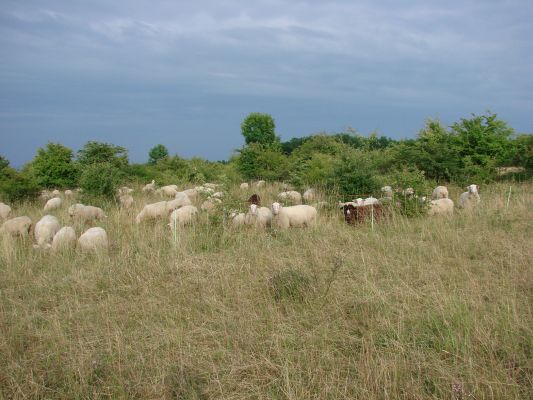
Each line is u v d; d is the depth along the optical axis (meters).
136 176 23.83
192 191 17.56
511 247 8.08
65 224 12.30
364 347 5.04
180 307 6.48
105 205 15.35
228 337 5.39
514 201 13.05
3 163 19.91
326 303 6.26
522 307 5.70
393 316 5.74
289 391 4.21
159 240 10.25
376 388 4.25
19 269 8.48
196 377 4.63
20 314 6.43
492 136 18.08
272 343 5.22
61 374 4.87
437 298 6.00
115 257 9.01
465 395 4.02
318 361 4.81
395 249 8.71
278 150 24.83
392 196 12.75
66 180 21.70
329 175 16.42
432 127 21.09
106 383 4.64
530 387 4.16
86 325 6.02
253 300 6.55
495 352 4.73
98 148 21.03
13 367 4.95
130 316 6.30
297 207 12.14
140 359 5.06
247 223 11.80
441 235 9.34
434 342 5.03
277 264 7.96
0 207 14.57
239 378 4.65
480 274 7.11
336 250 8.78
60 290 7.47
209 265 8.16
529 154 18.77
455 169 17.73
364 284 6.78
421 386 4.27
